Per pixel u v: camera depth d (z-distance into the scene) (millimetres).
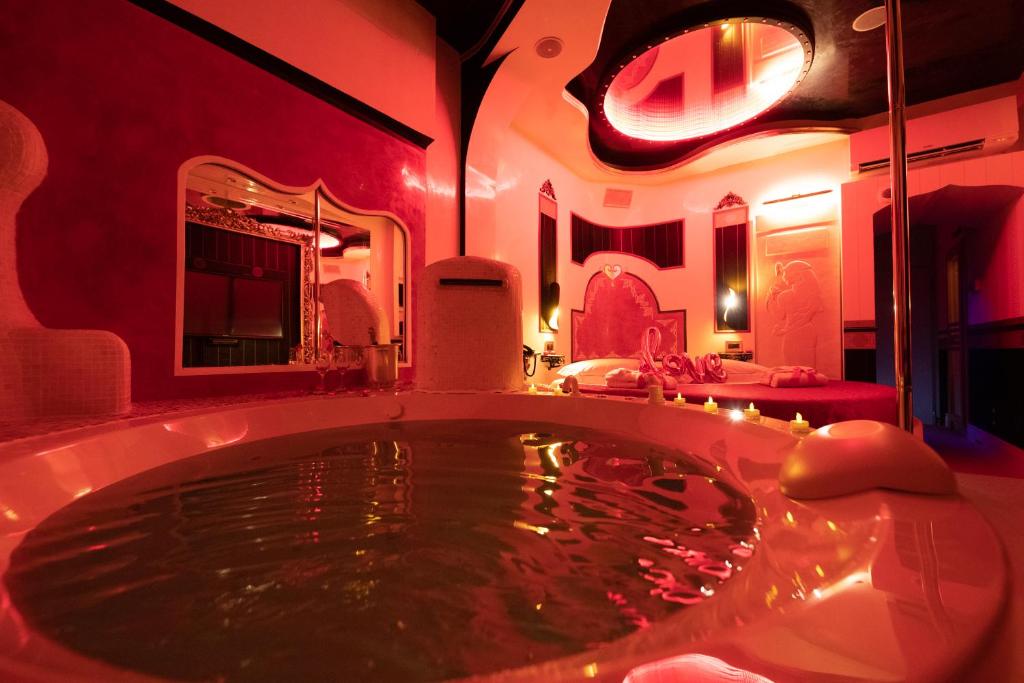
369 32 2904
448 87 3707
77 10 1760
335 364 2441
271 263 2445
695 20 3408
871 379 4586
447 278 2357
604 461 1364
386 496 1043
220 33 2168
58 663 447
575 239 5609
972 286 4211
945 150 4328
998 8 3291
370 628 517
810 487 808
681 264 5785
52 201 1688
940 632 346
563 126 4602
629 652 397
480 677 374
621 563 678
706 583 596
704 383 3287
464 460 1380
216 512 935
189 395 2064
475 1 3260
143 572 668
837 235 4914
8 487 880
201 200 2152
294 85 2512
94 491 1069
